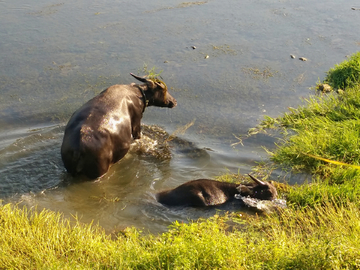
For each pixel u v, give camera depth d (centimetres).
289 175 882
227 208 779
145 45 1466
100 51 1422
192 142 1023
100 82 1246
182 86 1248
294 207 768
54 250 622
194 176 893
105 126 849
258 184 798
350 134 923
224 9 1780
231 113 1139
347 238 585
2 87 1227
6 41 1480
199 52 1423
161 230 709
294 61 1375
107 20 1656
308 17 1692
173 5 1825
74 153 810
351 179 823
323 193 770
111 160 879
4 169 869
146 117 1134
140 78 1021
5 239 634
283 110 1143
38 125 1064
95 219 737
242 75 1302
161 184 861
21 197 788
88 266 575
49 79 1268
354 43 1477
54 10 1756
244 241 624
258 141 1023
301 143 943
